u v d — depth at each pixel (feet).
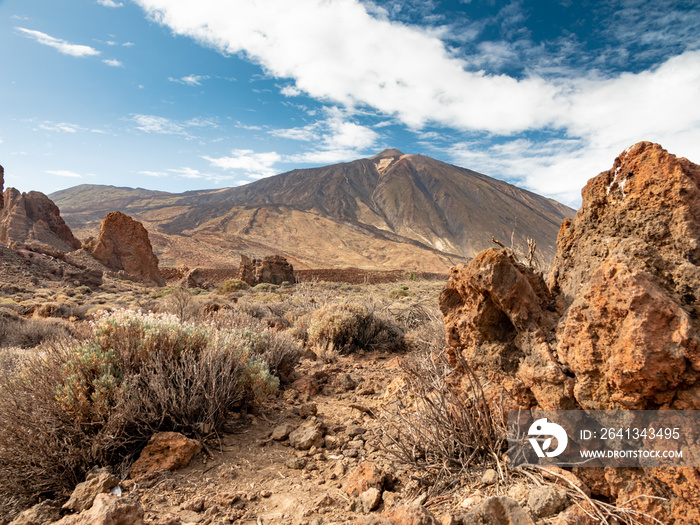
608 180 10.64
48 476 11.38
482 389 10.48
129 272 175.52
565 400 9.06
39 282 107.86
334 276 204.13
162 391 13.70
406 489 10.39
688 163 9.66
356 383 22.02
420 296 70.90
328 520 9.38
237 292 109.19
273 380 18.49
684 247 8.86
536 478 8.88
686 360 7.32
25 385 13.21
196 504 10.30
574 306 8.96
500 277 10.17
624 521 7.70
